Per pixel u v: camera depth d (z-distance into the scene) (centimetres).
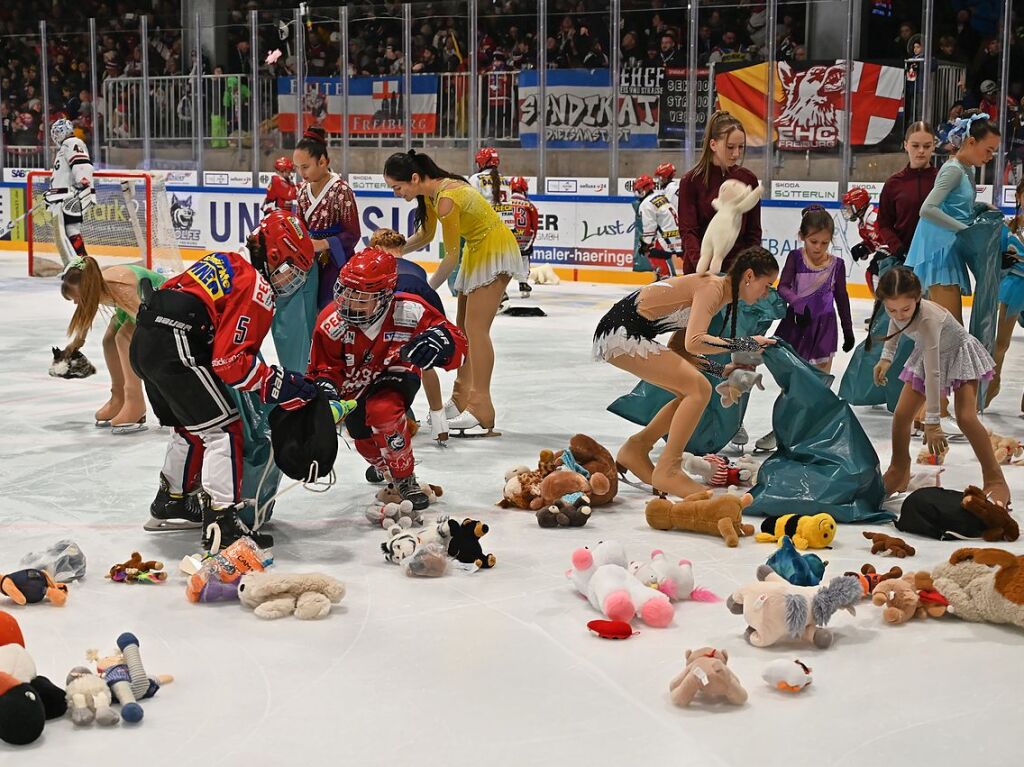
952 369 519
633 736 304
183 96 1928
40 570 413
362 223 1736
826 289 695
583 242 1609
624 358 528
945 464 618
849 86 1469
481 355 683
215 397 448
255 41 1838
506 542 480
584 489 519
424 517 515
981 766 288
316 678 341
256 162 1875
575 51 1662
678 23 1597
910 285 502
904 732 307
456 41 1748
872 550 466
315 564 449
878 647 368
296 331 672
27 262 1808
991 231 705
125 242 1738
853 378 759
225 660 354
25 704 297
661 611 383
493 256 670
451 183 675
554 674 344
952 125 721
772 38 1498
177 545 474
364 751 295
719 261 510
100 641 371
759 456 644
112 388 708
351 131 1822
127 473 594
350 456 642
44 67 2017
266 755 293
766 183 1527
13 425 713
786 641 371
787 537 430
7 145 2083
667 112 1608
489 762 289
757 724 312
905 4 1603
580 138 1662
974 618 390
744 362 518
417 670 346
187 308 438
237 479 457
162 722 312
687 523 492
